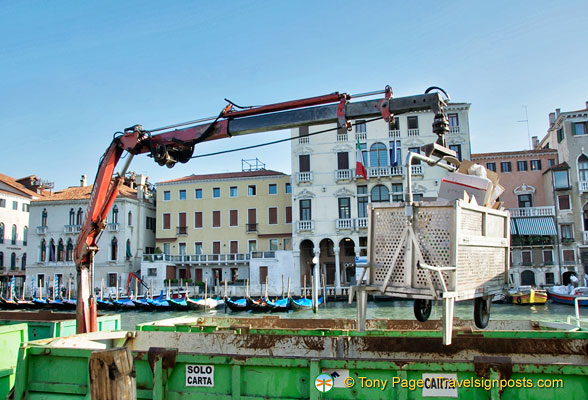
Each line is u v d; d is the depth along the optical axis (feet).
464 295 17.01
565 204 133.90
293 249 137.28
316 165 137.39
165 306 121.60
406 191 17.67
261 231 152.87
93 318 29.35
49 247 163.53
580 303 105.81
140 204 166.40
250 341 22.85
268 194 154.10
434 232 17.21
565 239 131.85
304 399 16.58
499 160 142.82
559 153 140.87
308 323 28.58
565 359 19.35
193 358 17.79
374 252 18.71
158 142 28.71
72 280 159.84
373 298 126.00
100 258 158.20
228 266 153.48
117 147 29.53
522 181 141.49
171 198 161.99
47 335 29.58
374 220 18.75
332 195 135.54
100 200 29.48
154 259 151.64
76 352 18.97
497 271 19.88
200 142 28.09
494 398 14.73
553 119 152.15
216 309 123.34
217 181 158.30
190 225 159.02
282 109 25.79
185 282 149.18
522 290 116.47
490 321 26.66
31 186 211.00
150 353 18.02
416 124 133.49
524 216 135.33
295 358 16.71
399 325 26.91
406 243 17.62
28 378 19.45
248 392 17.07
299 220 136.98
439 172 129.39
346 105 23.99
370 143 135.13
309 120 24.80
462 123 132.16
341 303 124.16
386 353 21.08
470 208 17.51
